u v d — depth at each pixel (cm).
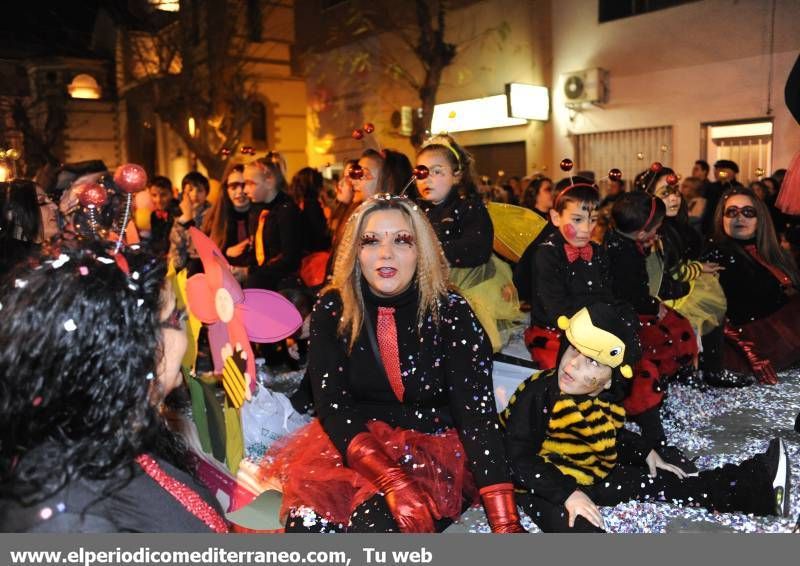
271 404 284
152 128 2255
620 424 288
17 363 127
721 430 413
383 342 252
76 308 128
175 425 241
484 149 1402
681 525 289
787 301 527
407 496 225
